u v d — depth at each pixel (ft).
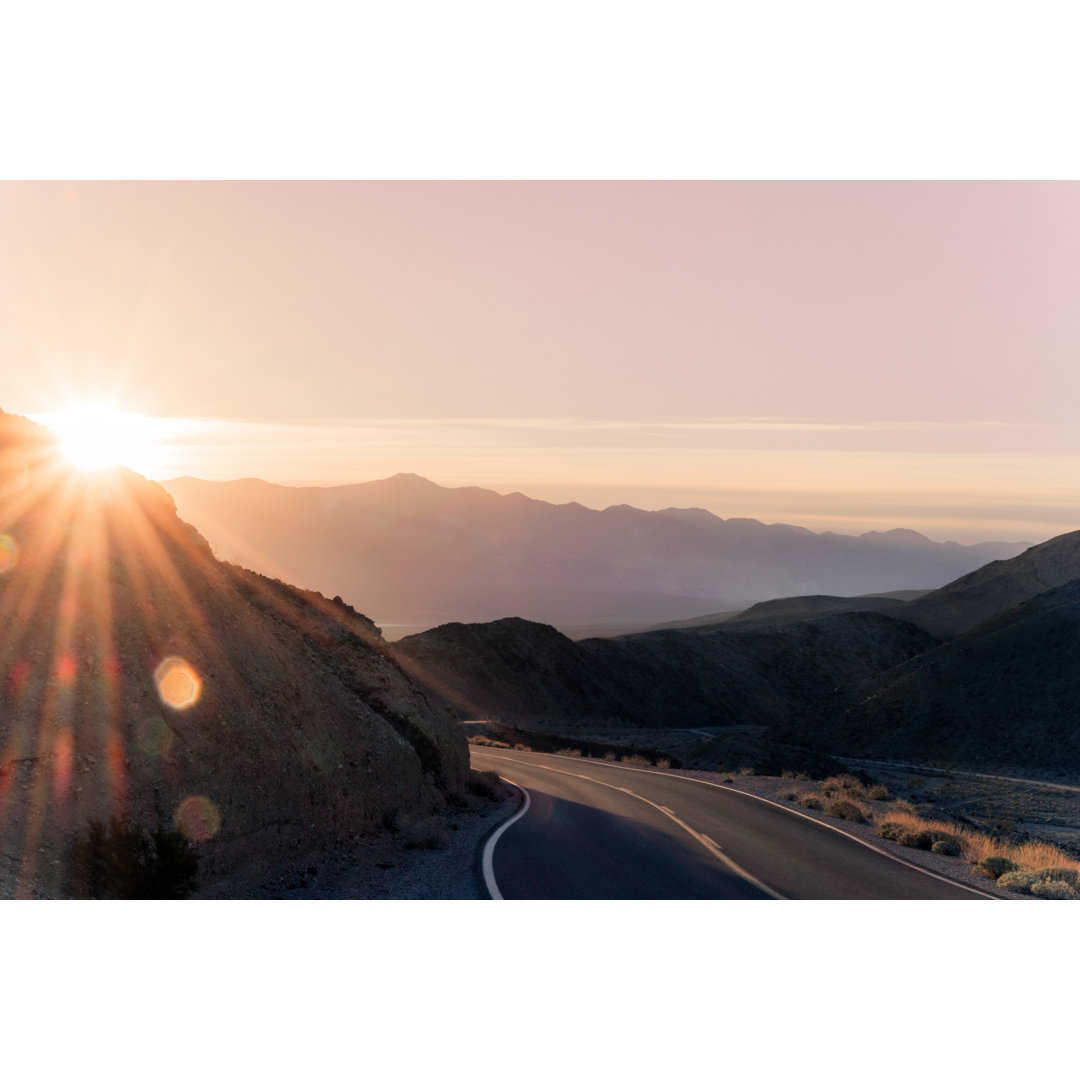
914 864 47.32
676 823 60.18
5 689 28.19
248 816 35.14
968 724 239.91
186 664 36.96
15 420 40.63
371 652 70.79
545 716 292.81
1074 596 277.03
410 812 52.44
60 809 27.02
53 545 35.50
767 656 465.88
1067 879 42.47
